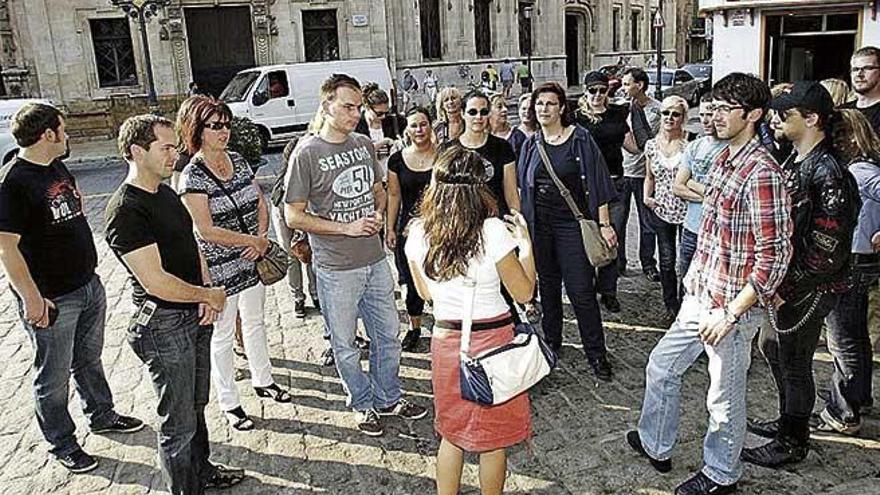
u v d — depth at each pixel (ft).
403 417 14.08
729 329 10.11
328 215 12.72
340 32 82.33
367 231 12.48
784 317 11.07
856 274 11.94
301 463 12.64
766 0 36.06
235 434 13.65
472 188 9.71
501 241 9.72
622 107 20.39
